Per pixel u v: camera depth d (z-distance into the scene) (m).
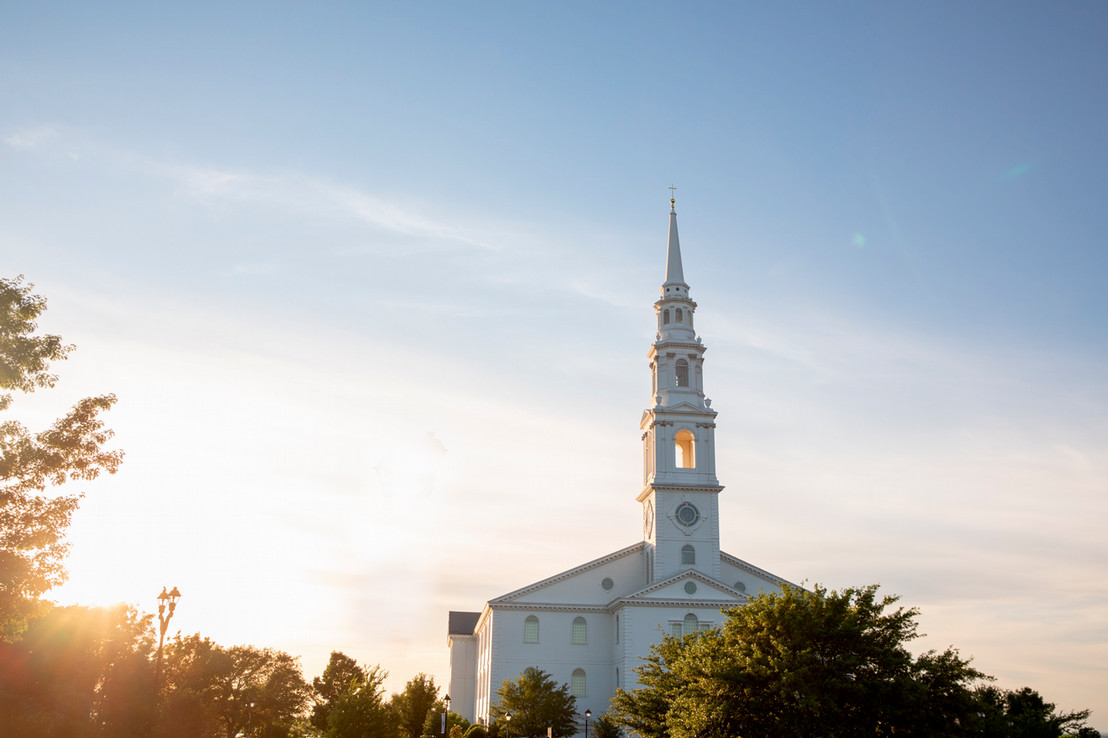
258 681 112.44
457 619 136.12
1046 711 52.84
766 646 38.75
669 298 96.69
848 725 35.66
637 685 81.12
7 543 37.38
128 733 55.81
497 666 88.31
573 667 88.75
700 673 39.44
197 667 94.00
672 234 100.06
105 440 40.47
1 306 37.09
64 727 50.84
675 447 93.25
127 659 63.25
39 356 37.84
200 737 68.69
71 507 39.09
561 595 91.25
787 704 35.66
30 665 57.06
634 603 83.81
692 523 89.25
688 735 38.00
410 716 86.19
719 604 83.94
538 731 78.31
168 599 50.41
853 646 37.53
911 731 35.62
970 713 37.16
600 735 74.19
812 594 39.78
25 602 39.31
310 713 116.50
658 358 94.62
